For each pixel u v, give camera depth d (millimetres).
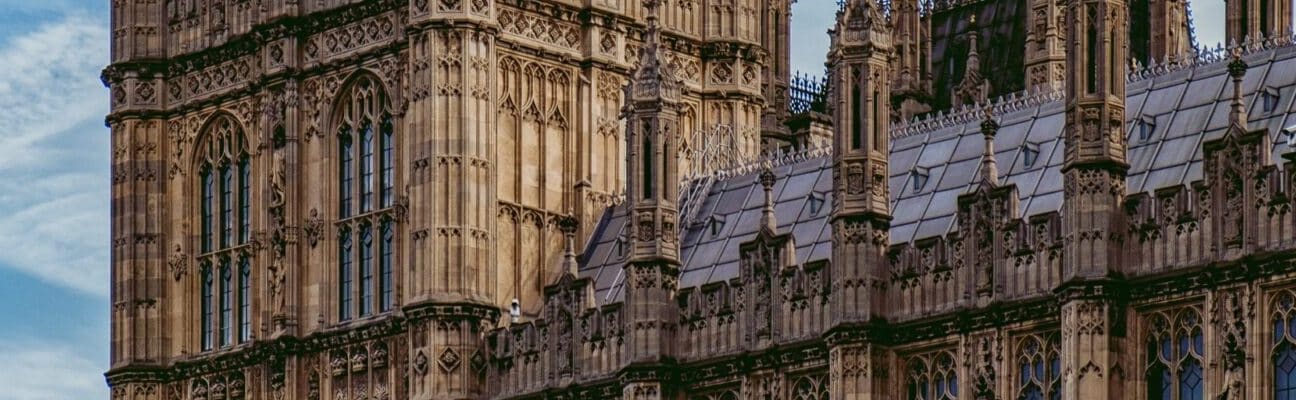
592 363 79812
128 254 89375
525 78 85500
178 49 89750
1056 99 77938
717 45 89438
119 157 89875
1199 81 74938
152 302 89250
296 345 85938
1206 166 68562
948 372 72938
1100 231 69438
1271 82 73250
